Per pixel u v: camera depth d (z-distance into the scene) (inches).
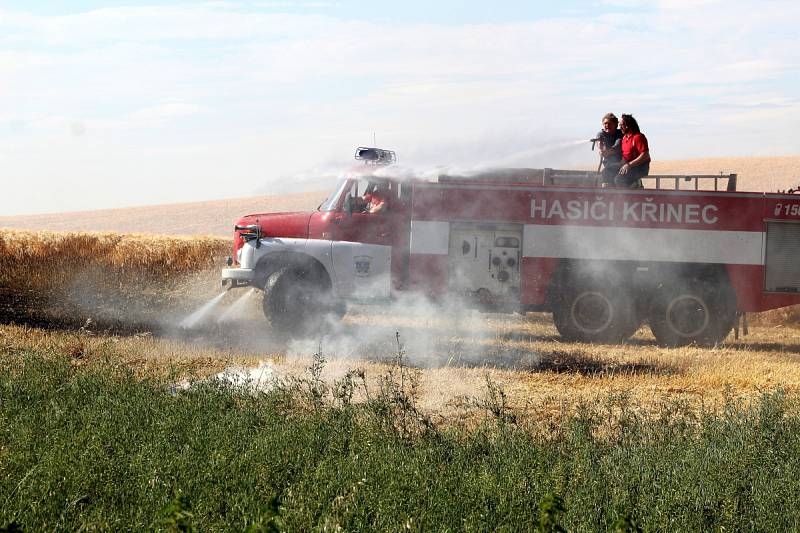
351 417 425.7
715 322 839.7
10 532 228.4
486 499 304.3
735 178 852.0
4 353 629.9
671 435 416.8
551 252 820.0
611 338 840.9
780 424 423.5
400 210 816.3
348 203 817.5
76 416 405.7
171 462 327.3
